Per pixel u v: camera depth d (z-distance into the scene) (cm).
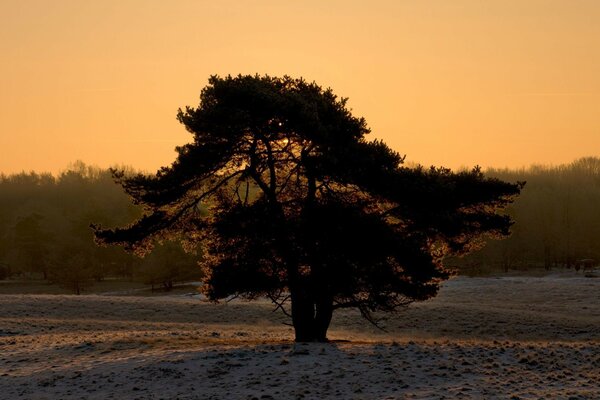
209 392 2819
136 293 12700
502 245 15900
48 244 17462
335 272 3666
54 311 7019
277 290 4047
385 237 3697
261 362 3209
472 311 6919
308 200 3884
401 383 2775
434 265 3791
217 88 3812
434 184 3803
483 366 3002
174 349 3678
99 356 3622
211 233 4078
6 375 3288
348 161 3728
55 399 2870
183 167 3869
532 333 6059
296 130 3731
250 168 3916
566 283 9831
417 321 6619
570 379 2784
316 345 3550
